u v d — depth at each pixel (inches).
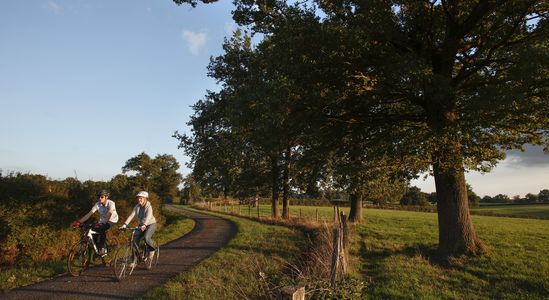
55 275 402.3
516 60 420.5
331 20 500.4
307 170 605.3
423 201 3393.2
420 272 464.4
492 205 3860.7
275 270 426.9
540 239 773.3
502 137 587.5
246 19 613.3
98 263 465.1
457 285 415.5
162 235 775.1
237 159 1275.8
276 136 506.6
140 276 404.5
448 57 532.4
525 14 464.4
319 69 508.4
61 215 524.1
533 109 414.0
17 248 457.1
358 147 570.6
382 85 513.7
